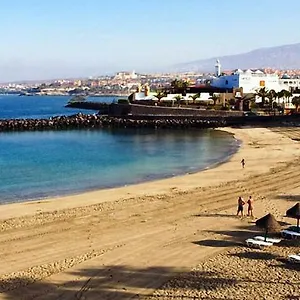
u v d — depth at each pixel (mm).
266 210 39781
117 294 23266
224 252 29172
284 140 94250
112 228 34469
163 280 24859
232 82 166750
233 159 71062
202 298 22656
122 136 113000
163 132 120625
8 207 41781
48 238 32125
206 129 124312
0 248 30047
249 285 24047
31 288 24016
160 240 31625
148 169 64938
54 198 46094
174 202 42844
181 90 168750
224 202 42875
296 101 142500
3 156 80000
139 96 160750
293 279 24781
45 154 82375
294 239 31438
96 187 52656
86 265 27047
